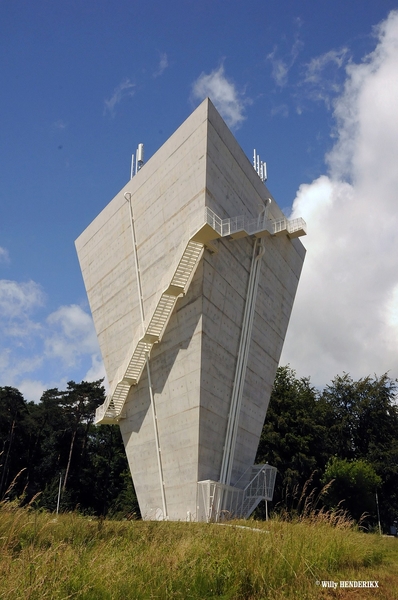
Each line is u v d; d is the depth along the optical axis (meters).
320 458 41.78
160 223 25.62
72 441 47.16
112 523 10.56
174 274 22.36
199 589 6.73
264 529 10.16
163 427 23.95
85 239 33.19
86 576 6.36
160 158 26.28
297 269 32.56
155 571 6.82
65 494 37.56
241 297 25.70
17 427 45.25
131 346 25.70
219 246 23.70
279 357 30.14
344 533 10.23
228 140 25.02
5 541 7.59
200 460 21.72
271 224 28.14
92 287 32.03
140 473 25.39
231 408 24.14
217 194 23.55
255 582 6.98
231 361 24.50
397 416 47.41
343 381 49.44
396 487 42.66
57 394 50.06
